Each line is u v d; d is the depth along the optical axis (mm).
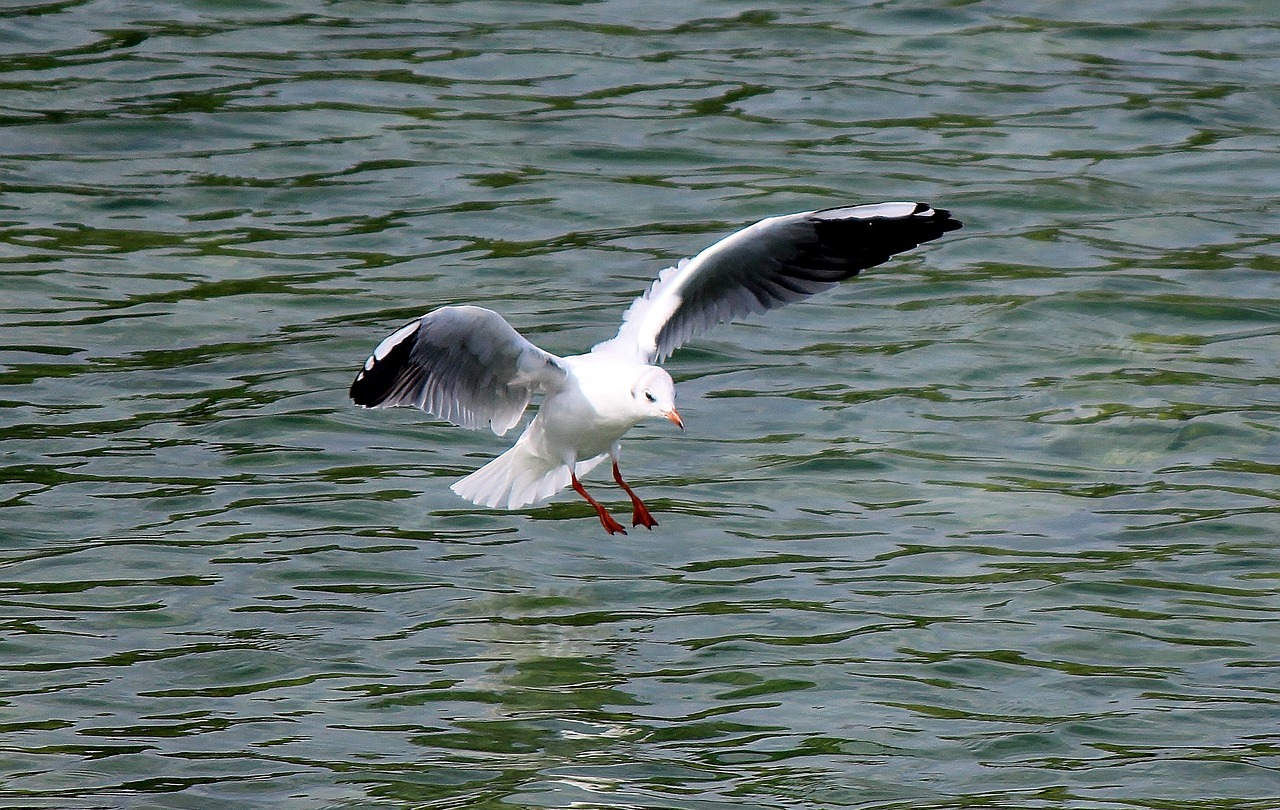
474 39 23859
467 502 14000
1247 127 21734
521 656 11711
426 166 20594
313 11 24703
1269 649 11781
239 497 13883
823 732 10789
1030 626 12102
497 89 22469
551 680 11398
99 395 15594
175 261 18375
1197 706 11102
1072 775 10312
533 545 13336
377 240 19000
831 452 14820
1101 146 21312
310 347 16656
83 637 11797
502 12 24844
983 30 24406
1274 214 19797
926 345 17031
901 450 14875
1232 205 19984
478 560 13078
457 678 11430
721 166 20672
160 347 16578
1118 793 10133
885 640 11930
